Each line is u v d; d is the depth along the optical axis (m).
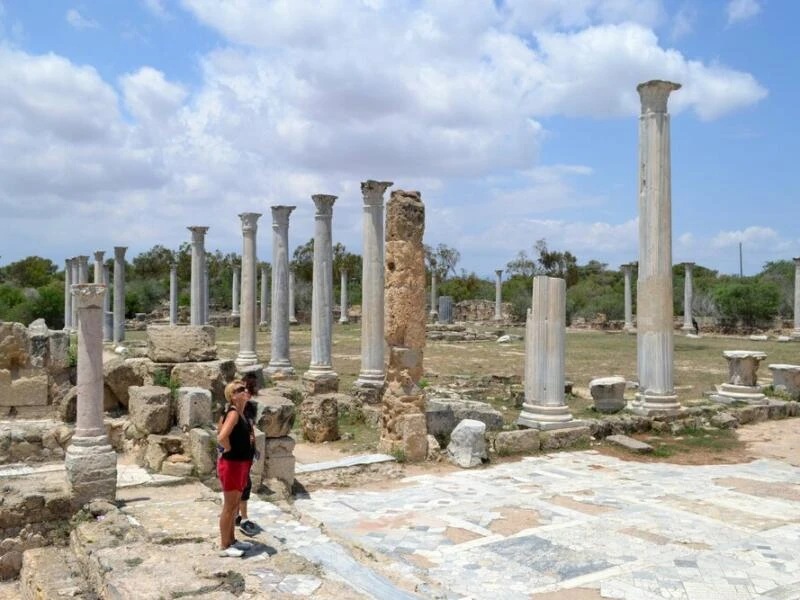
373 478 14.33
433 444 16.12
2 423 15.38
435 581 8.74
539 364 18.31
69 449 11.05
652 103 19.78
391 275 16.14
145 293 80.38
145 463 13.43
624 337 59.31
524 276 106.06
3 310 61.28
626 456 16.72
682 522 11.27
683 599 8.16
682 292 77.94
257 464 12.27
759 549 9.91
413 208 16.14
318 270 24.73
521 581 8.75
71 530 10.44
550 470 15.18
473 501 12.59
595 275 107.81
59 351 16.64
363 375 22.25
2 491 10.95
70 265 53.34
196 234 38.12
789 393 24.28
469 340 54.31
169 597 7.25
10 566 10.29
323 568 8.52
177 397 14.13
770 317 65.94
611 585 8.59
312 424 17.88
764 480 14.29
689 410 20.33
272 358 28.50
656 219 19.69
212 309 80.88
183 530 9.53
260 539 9.17
